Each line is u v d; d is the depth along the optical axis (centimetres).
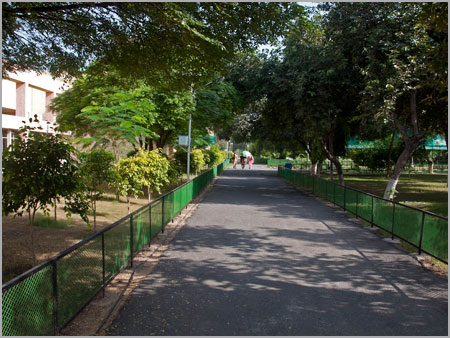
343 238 963
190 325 459
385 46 1413
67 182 698
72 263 445
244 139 3891
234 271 680
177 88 1059
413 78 1324
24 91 3062
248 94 2094
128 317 480
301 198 1878
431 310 515
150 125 1708
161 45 859
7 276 643
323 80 1708
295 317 487
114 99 1445
